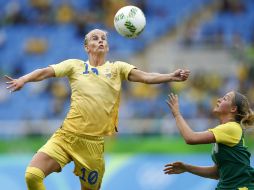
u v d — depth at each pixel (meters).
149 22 81.69
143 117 64.56
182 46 78.00
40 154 29.64
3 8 84.31
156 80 29.39
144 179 49.16
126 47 78.25
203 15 82.56
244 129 28.77
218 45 77.44
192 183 48.25
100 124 29.83
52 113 67.75
